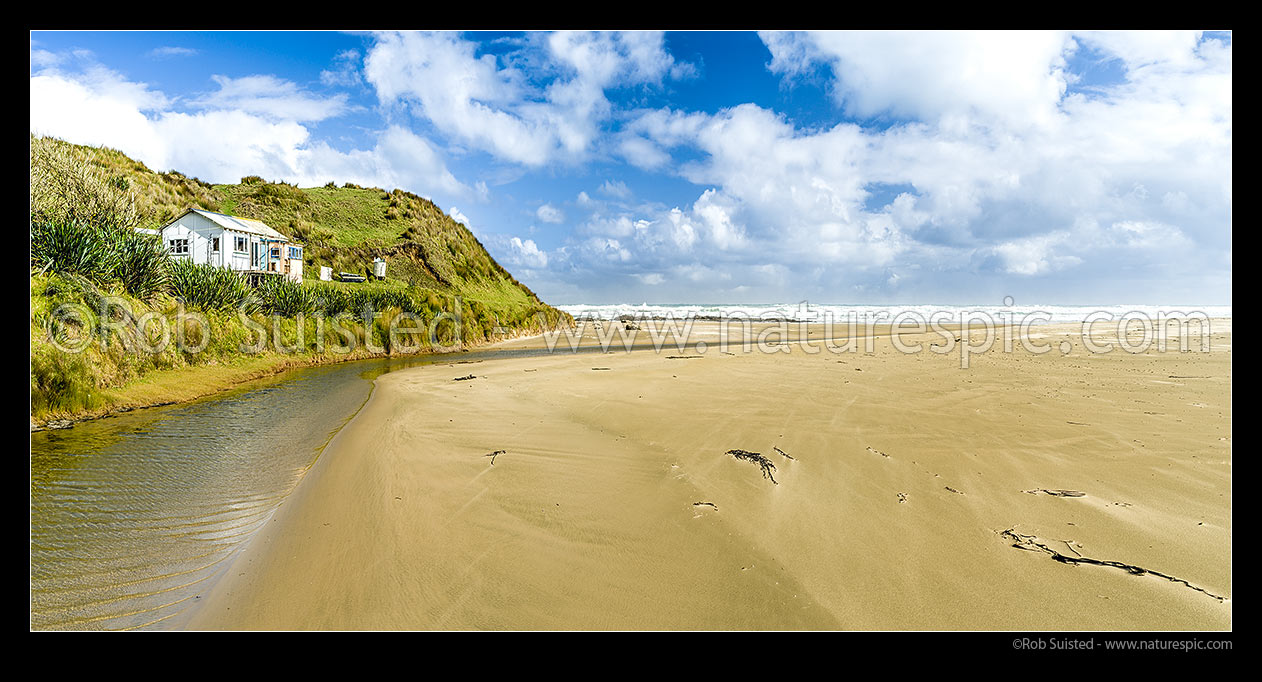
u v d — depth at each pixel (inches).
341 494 187.3
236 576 133.9
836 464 205.5
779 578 124.6
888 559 132.0
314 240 1239.5
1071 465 197.9
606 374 486.0
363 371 586.6
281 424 318.0
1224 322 1048.8
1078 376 413.1
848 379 423.5
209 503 189.6
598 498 177.6
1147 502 161.9
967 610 111.3
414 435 267.3
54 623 115.3
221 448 263.0
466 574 130.0
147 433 293.6
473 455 230.5
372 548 144.9
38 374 311.3
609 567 132.0
